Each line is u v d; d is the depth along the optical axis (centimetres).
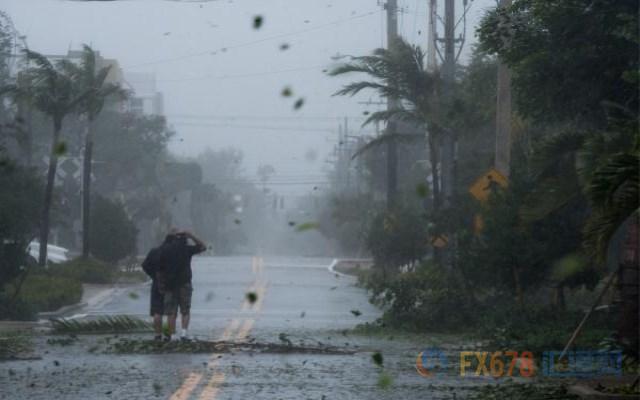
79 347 3500
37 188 7156
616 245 5066
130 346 3406
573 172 3198
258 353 3294
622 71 3697
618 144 2909
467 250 4372
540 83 3822
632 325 3017
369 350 3453
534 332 3678
